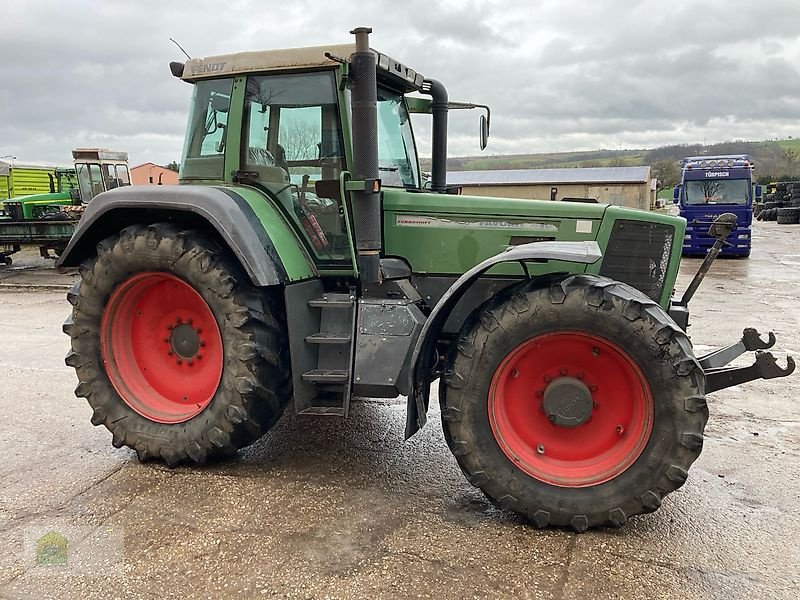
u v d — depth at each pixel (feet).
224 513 10.65
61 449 13.43
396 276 12.71
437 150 16.62
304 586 8.66
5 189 72.23
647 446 9.86
